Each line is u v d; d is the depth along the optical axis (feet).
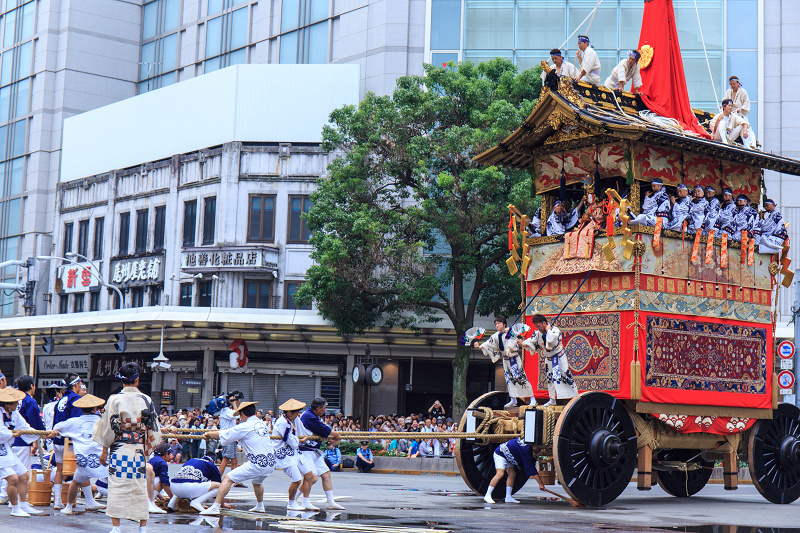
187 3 196.65
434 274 115.55
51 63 205.46
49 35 206.18
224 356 140.97
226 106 152.35
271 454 47.67
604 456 51.21
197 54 191.62
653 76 61.87
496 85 118.42
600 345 55.16
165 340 140.36
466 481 59.52
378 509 51.21
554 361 54.24
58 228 179.63
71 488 46.44
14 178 209.15
